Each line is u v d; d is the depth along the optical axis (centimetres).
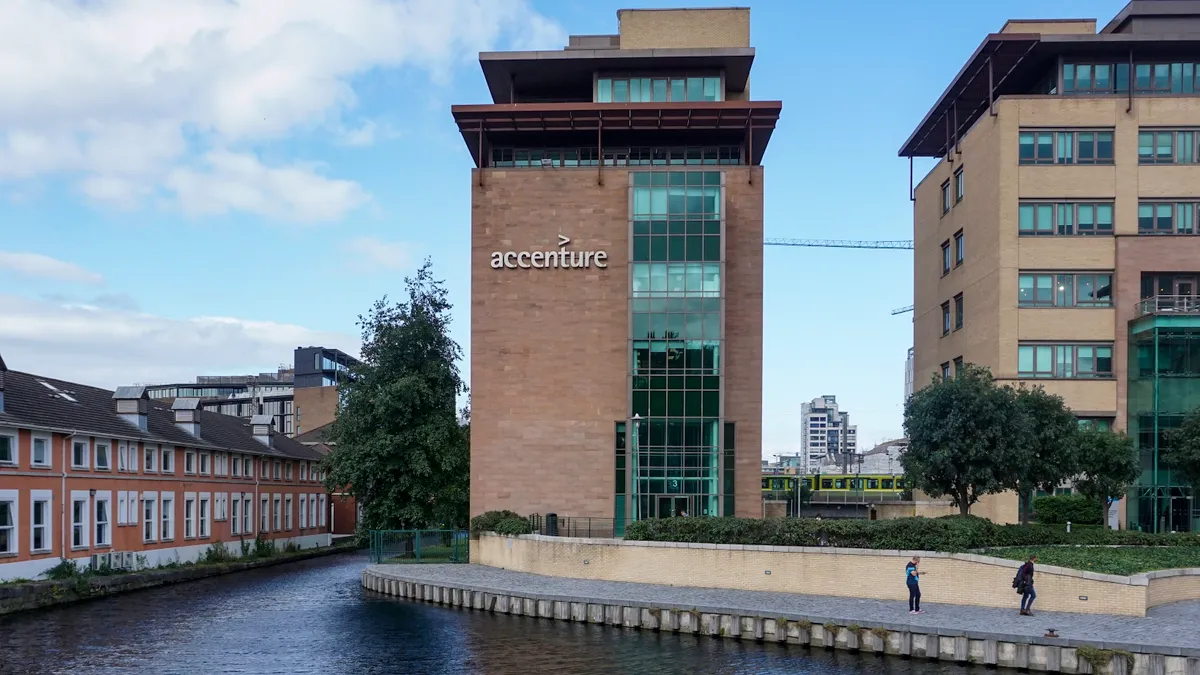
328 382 14462
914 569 3095
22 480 4234
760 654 2922
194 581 5353
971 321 6197
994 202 5788
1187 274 5675
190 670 2845
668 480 5044
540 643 3152
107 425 5106
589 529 4878
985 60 5912
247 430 7688
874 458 15000
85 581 4428
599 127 5222
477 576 4406
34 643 3288
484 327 5238
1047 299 5678
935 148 7494
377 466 5688
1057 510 5519
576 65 5403
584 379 5181
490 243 5272
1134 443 5403
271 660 2980
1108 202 5709
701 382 5062
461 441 5962
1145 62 5825
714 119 5241
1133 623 2794
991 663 2644
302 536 8019
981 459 4075
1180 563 3394
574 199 5266
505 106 5206
